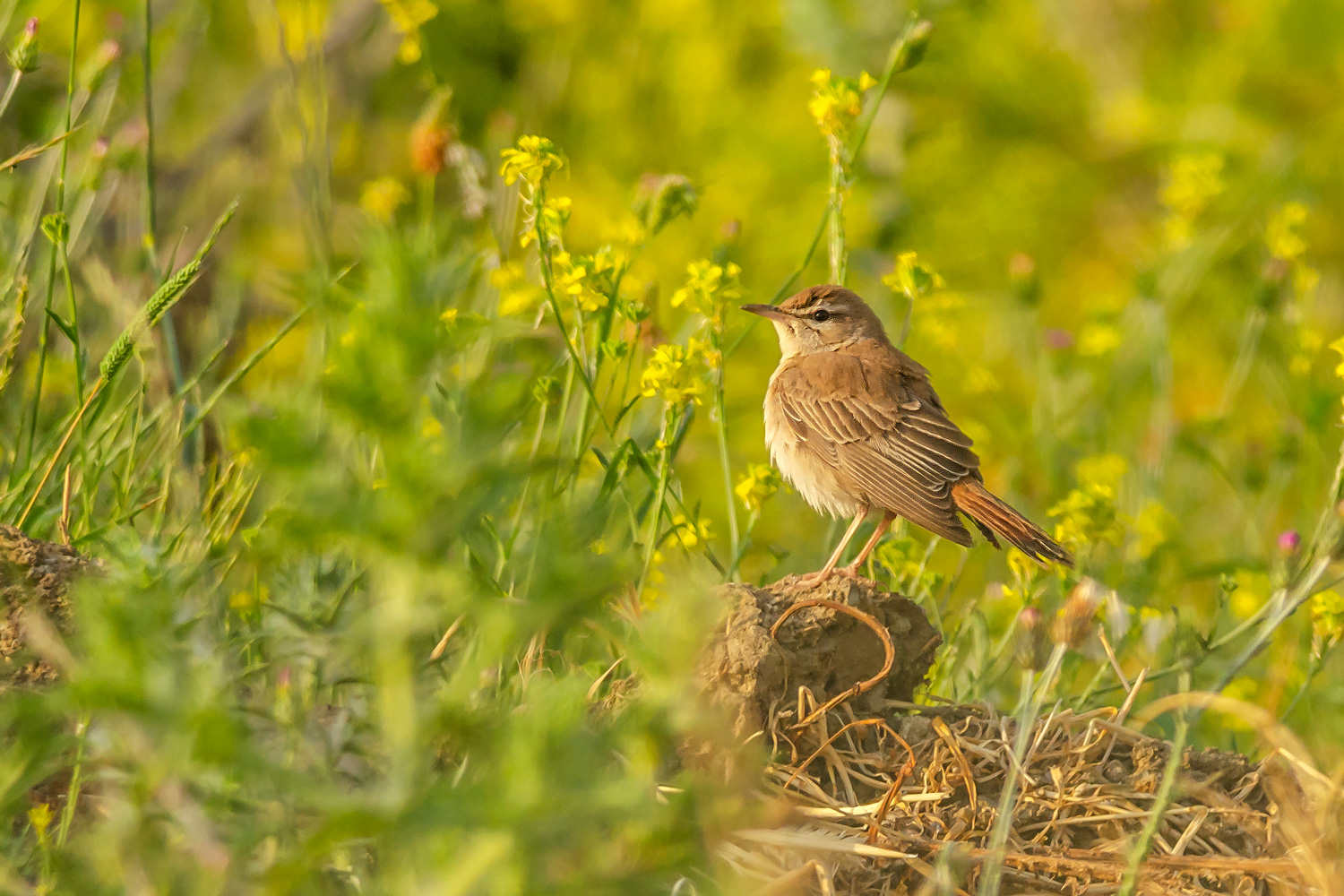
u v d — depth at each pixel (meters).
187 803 4.65
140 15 16.78
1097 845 7.53
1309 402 15.42
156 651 4.10
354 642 4.22
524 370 11.29
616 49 23.28
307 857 4.09
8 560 7.38
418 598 4.11
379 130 22.59
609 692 7.50
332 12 23.42
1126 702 8.48
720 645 7.86
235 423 3.91
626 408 9.80
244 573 8.44
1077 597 6.25
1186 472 19.12
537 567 4.21
